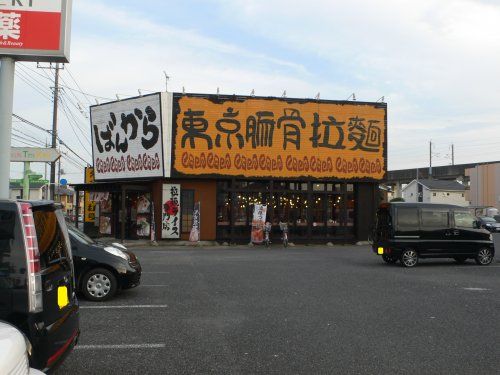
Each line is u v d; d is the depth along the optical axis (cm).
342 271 1486
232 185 2781
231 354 607
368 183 2952
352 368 555
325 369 552
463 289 1135
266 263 1712
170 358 591
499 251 2381
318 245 2822
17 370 289
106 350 625
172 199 2745
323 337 688
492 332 721
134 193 2909
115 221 3048
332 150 2878
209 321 785
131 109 2823
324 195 2906
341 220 2911
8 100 1112
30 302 416
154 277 1310
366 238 2927
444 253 1681
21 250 421
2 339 299
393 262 1789
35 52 1115
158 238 2745
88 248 974
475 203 6831
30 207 435
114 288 968
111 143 2930
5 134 1101
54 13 1127
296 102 2844
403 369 553
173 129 2722
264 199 2838
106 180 2973
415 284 1214
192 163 2736
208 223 2775
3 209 427
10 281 417
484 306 924
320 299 986
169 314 838
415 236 1659
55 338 445
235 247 2638
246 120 2792
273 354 608
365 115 2920
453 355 606
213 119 2761
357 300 977
